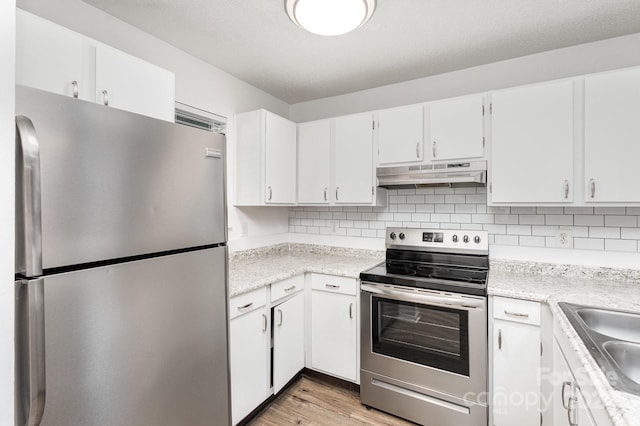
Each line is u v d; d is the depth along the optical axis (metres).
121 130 0.95
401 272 2.15
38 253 0.73
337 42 2.06
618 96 1.70
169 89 1.65
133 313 0.98
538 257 2.14
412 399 1.96
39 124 0.76
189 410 1.18
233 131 2.58
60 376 0.80
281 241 3.14
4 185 0.65
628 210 1.90
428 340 1.93
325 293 2.34
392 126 2.39
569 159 1.82
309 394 2.26
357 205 2.55
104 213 0.90
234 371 1.78
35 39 1.17
